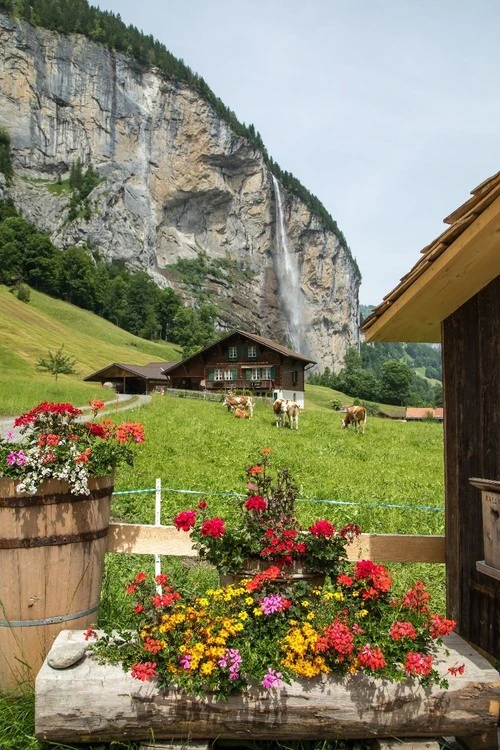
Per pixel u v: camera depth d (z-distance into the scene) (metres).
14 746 3.96
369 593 4.21
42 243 160.88
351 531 4.64
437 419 91.94
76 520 4.57
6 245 156.00
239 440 23.42
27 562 4.44
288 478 4.83
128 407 40.69
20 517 4.41
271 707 3.83
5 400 35.88
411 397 168.00
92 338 126.69
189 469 15.54
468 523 4.79
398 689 3.85
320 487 14.15
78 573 4.62
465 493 4.86
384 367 170.25
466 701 3.86
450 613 5.04
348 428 33.38
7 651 4.48
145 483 13.05
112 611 5.70
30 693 4.39
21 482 4.34
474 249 4.14
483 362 4.67
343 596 4.25
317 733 3.86
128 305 179.75
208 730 3.85
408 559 5.28
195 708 3.82
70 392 48.31
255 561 4.47
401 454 22.30
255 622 4.05
